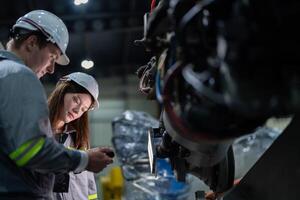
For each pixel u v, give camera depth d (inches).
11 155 52.8
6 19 206.7
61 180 81.8
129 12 211.5
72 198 91.1
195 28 36.5
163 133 52.0
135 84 320.5
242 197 48.8
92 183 99.1
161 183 117.6
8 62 56.3
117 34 233.9
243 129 36.7
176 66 37.2
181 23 35.6
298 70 32.1
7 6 203.2
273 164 42.5
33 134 51.8
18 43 60.8
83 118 94.0
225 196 52.5
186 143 43.9
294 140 38.5
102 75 291.3
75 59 258.5
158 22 42.1
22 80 53.5
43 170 55.1
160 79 42.6
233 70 32.1
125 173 127.6
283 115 35.9
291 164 39.1
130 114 138.0
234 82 32.1
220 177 54.2
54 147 53.9
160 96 40.3
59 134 91.6
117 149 131.3
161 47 43.7
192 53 36.5
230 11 34.6
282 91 32.0
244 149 105.3
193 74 35.9
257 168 45.9
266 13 31.9
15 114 52.2
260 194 44.9
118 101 325.7
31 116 52.3
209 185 58.4
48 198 63.4
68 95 88.9
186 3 37.9
